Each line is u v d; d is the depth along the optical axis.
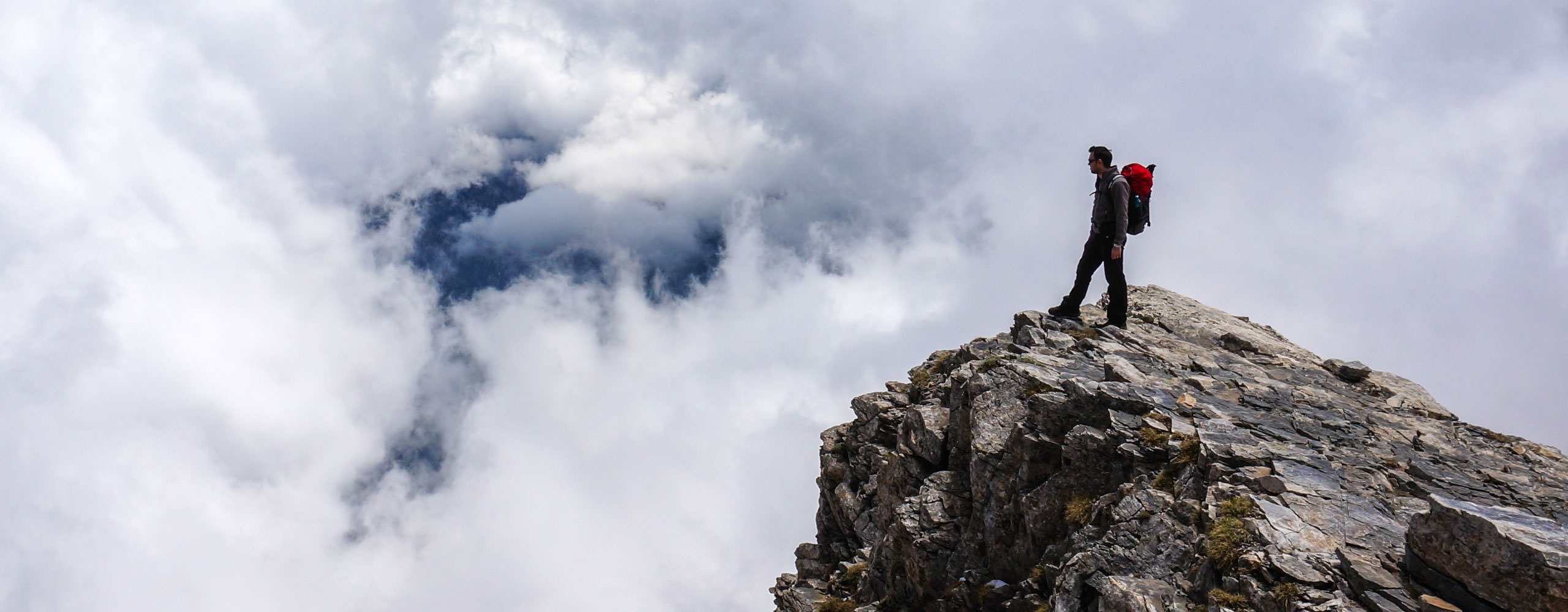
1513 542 7.97
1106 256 19.28
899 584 17.02
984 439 15.66
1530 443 14.41
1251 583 9.53
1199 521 11.12
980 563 15.24
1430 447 13.66
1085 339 18.61
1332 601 8.91
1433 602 8.50
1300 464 11.97
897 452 18.86
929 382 21.30
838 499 21.64
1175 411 13.97
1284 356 19.33
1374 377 17.91
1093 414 14.30
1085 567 11.61
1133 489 12.45
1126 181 18.61
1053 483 13.91
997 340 20.77
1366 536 10.08
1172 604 10.12
